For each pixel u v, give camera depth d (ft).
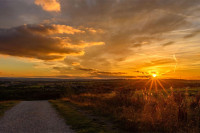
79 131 22.15
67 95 102.99
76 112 38.88
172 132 21.49
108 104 43.91
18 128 23.66
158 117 25.49
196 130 21.39
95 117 32.40
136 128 22.57
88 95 78.38
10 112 39.99
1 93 141.90
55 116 33.68
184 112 26.14
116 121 28.25
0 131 22.09
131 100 42.55
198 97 35.09
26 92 153.58
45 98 132.26
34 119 30.45
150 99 40.01
